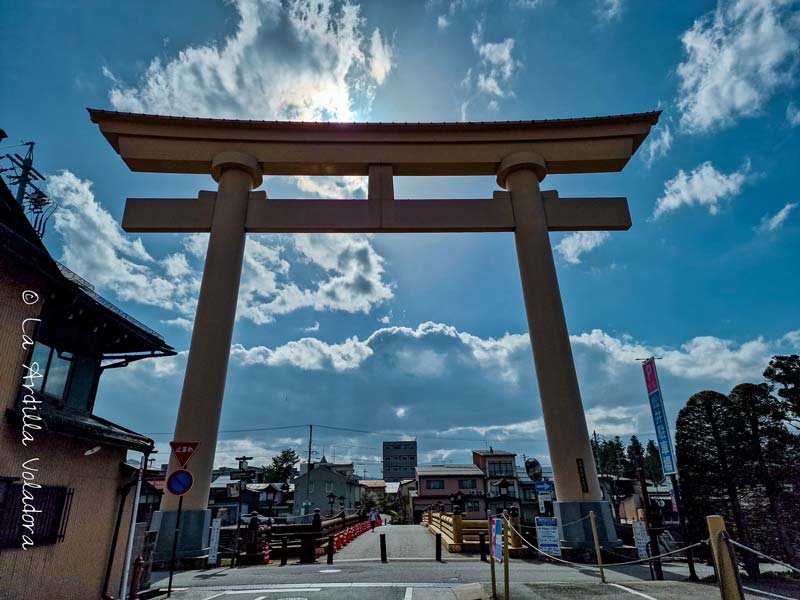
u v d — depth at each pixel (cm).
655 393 1248
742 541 1208
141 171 2088
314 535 1627
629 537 2198
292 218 1970
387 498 7431
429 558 1538
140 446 909
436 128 2139
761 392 1312
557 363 1730
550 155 2111
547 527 1540
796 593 927
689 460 1333
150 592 955
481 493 4569
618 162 2128
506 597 812
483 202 2048
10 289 688
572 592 898
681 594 862
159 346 1019
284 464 7475
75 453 783
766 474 1229
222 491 4741
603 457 6412
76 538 773
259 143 2086
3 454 649
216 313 1741
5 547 641
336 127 2123
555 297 1836
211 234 1889
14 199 707
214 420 1606
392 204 2025
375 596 909
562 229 2020
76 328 893
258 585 1051
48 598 706
